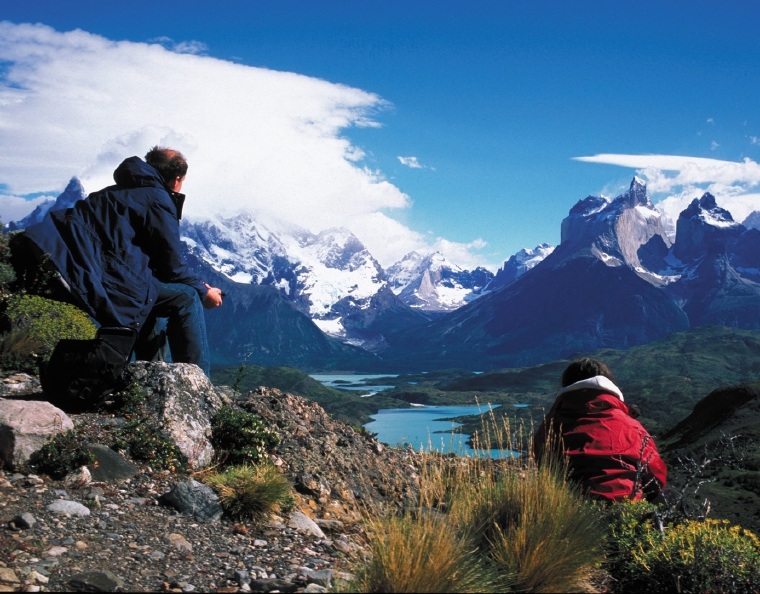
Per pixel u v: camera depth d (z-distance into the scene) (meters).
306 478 6.95
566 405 5.77
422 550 3.90
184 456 6.58
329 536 5.83
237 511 5.64
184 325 7.62
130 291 6.64
